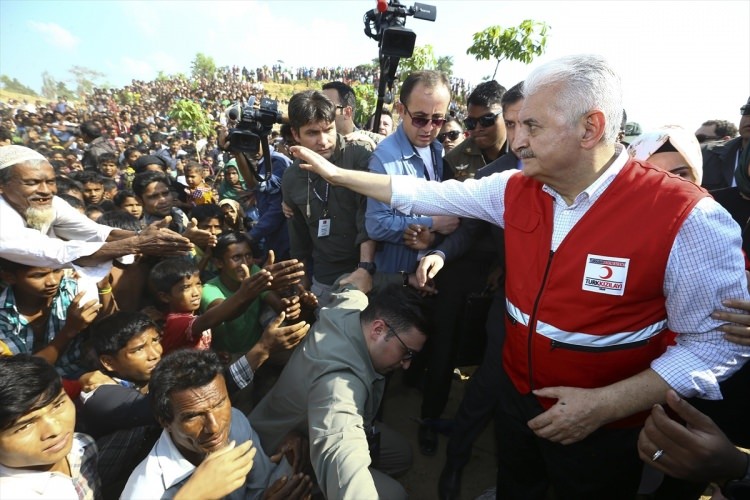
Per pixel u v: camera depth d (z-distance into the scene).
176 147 13.98
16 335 2.32
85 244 2.24
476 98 2.75
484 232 2.46
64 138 14.70
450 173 2.97
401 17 2.75
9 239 2.12
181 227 4.23
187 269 2.60
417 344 1.90
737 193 2.03
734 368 1.32
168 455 1.64
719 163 3.62
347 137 2.88
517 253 1.57
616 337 1.40
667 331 1.45
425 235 2.31
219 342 3.01
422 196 1.86
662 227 1.26
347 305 2.21
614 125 1.27
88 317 2.23
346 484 1.43
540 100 1.27
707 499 2.46
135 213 4.15
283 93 41.00
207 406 1.57
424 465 2.70
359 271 2.52
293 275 2.28
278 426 2.10
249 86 41.22
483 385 2.30
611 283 1.34
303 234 3.11
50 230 2.62
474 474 2.66
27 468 1.37
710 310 1.28
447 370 2.65
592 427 1.35
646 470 2.12
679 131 1.75
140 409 1.93
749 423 1.92
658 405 1.26
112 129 20.89
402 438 2.57
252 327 3.09
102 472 1.94
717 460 1.21
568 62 1.26
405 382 3.37
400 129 2.51
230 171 5.72
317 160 1.88
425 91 2.30
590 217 1.36
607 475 1.67
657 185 1.30
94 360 2.29
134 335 2.02
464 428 2.38
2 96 40.66
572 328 1.43
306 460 2.04
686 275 1.25
